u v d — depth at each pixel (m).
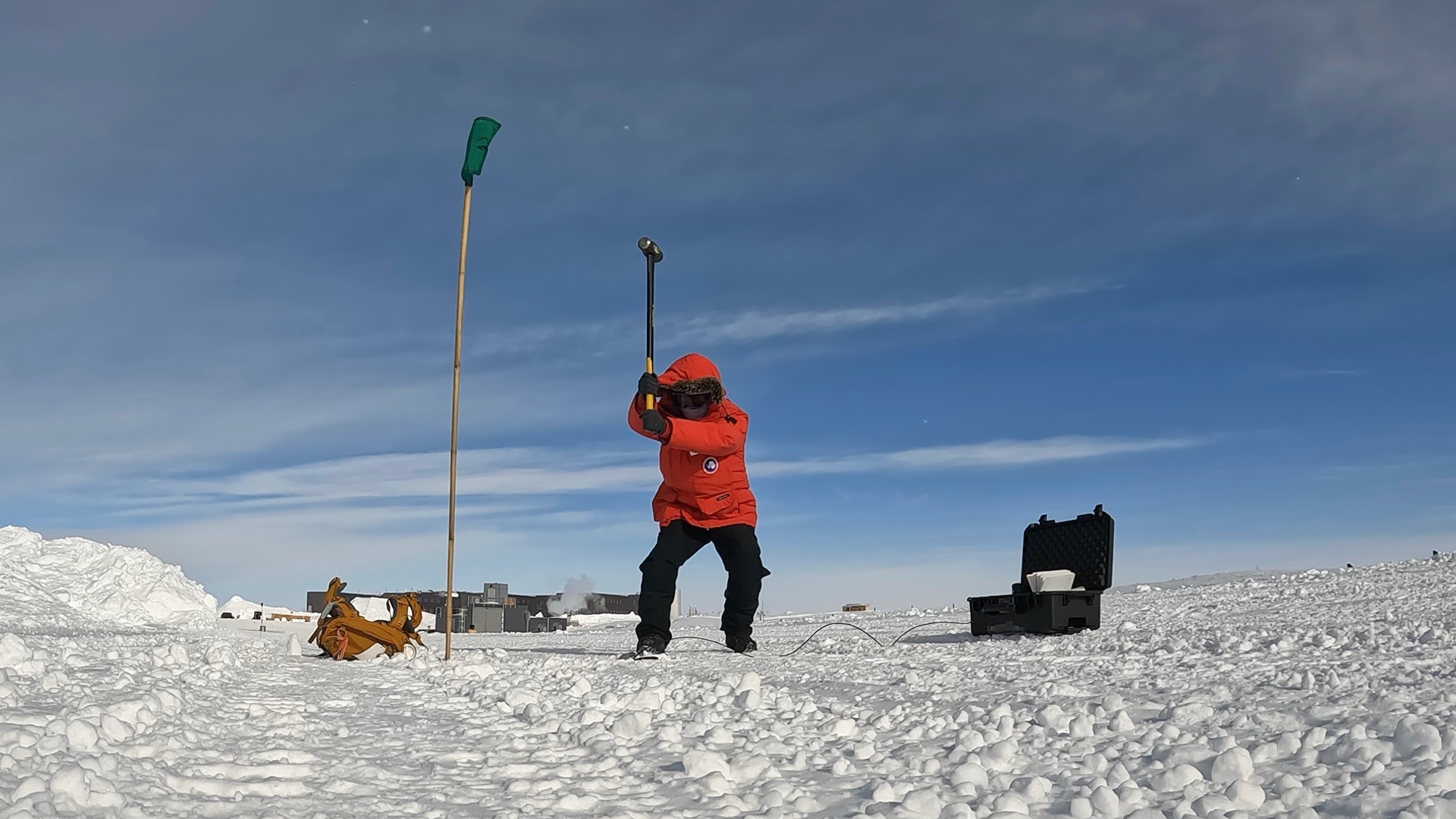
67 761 2.40
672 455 8.56
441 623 25.94
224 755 2.88
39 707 3.39
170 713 3.46
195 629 13.38
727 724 3.56
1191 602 10.73
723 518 8.53
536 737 3.47
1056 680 4.49
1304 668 4.36
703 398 8.35
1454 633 5.38
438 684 5.48
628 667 6.95
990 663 5.62
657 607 8.30
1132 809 2.16
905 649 7.19
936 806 2.17
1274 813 2.09
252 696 4.58
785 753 3.00
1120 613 9.98
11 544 14.57
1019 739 3.02
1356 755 2.48
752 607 8.59
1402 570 11.30
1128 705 3.61
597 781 2.63
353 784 2.56
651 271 8.49
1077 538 8.13
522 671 6.14
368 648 7.87
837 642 9.10
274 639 11.74
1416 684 3.63
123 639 8.25
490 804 2.37
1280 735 2.76
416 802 2.35
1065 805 2.18
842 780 2.61
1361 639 5.50
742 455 8.67
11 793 2.10
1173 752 2.56
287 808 2.28
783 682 5.32
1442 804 1.96
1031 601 7.87
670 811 2.26
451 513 7.57
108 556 14.91
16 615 11.88
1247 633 6.33
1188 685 4.05
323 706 4.39
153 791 2.30
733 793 2.46
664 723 3.61
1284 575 13.44
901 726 3.44
